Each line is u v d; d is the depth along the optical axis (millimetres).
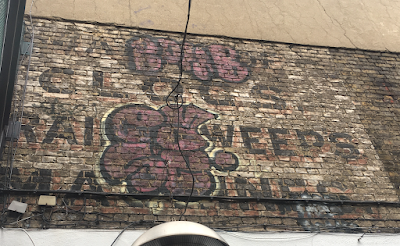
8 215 3164
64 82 4129
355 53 5418
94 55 4457
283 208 3727
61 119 3850
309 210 3758
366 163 4258
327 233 3578
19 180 3379
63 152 3639
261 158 4047
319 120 4527
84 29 4652
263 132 4270
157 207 3510
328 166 4137
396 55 5559
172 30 4969
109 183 3549
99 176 3570
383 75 5242
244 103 4488
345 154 4281
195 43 4934
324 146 4301
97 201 3422
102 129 3889
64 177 3490
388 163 4316
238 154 4031
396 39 5742
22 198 3289
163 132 4031
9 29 3395
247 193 3754
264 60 4996
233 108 4414
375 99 4922
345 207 3850
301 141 4285
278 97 4641
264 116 4422
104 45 4586
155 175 3701
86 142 3758
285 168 4023
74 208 3332
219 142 4086
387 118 4762
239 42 5113
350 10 5898
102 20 4789
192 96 4406
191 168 3824
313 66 5094
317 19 5660
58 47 4391
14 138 3582
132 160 3748
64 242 3100
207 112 4305
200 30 5078
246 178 3865
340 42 5477
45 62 4219
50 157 3578
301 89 4789
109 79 4297
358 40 5570
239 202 3691
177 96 4344
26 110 3814
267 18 5477
